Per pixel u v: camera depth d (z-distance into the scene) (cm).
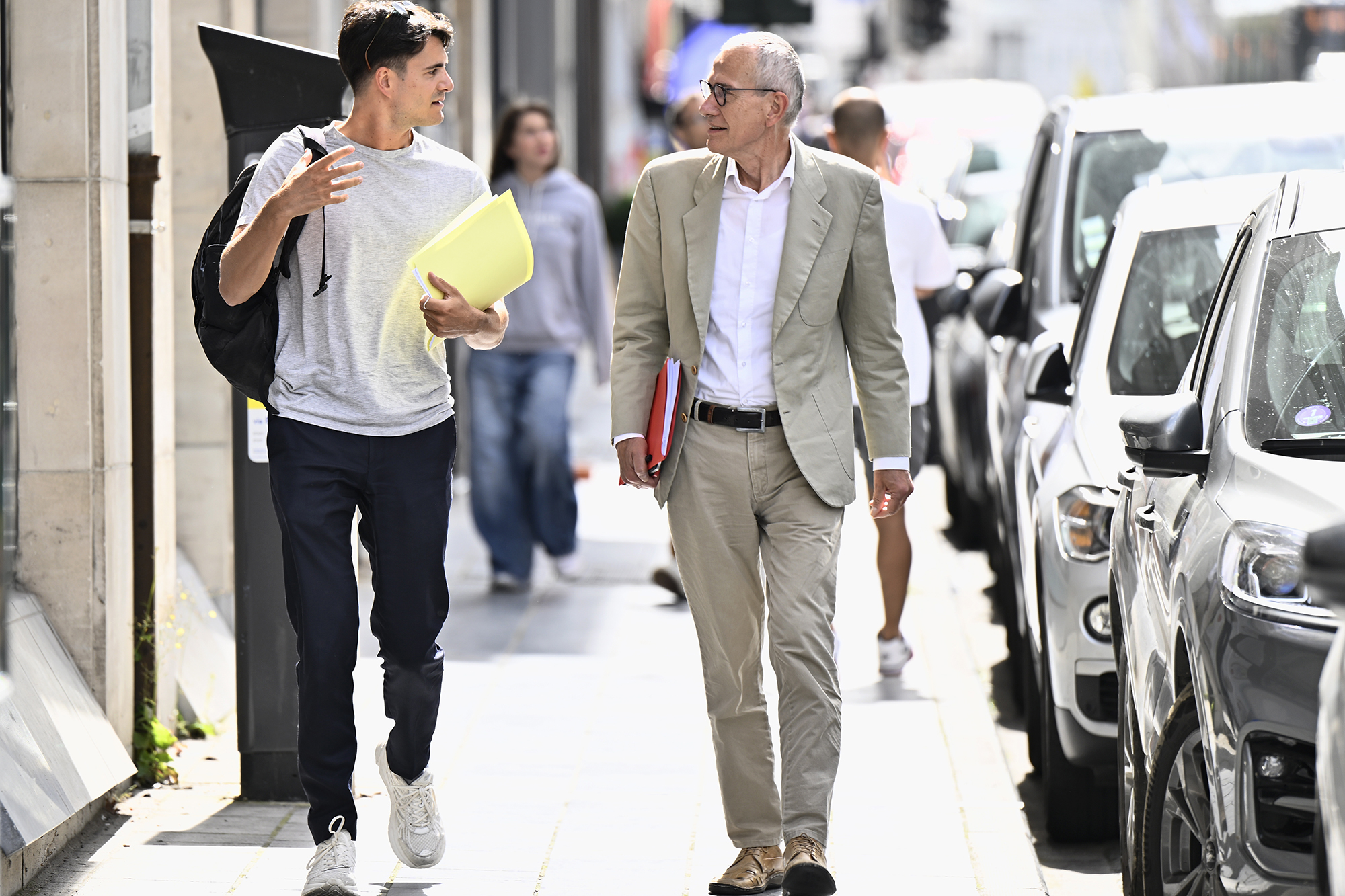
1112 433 1091
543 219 1662
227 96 1004
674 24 6112
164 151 1094
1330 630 657
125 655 1044
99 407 1004
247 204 821
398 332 838
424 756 892
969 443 1789
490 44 2623
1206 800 756
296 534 836
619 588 1678
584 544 1892
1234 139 1452
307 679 839
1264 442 768
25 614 983
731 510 879
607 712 1250
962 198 2406
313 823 857
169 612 1121
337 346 833
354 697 852
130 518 1052
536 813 1031
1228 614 685
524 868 936
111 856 941
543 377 1666
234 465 1033
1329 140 1441
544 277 1658
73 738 955
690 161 884
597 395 3362
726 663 897
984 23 10875
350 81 832
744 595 891
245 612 1035
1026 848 974
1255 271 848
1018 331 1424
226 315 831
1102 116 1489
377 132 833
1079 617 1024
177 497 1365
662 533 1953
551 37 3525
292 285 836
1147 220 1236
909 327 1286
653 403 885
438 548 857
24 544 1006
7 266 995
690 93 1722
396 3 827
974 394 1769
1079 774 1055
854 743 1180
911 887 916
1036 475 1138
